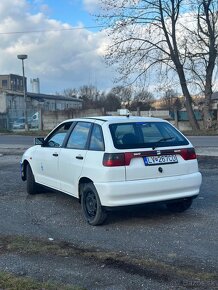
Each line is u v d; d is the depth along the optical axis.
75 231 6.36
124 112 7.74
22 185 10.25
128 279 4.49
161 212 7.33
